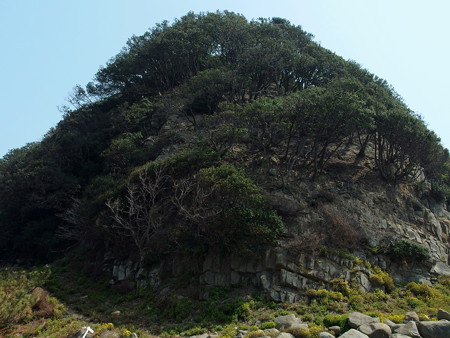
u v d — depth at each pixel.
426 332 17.05
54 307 22.61
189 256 25.44
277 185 29.25
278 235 24.78
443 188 34.84
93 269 29.22
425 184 34.31
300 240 24.59
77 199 34.62
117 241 28.88
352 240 25.86
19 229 37.50
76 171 40.72
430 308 22.38
